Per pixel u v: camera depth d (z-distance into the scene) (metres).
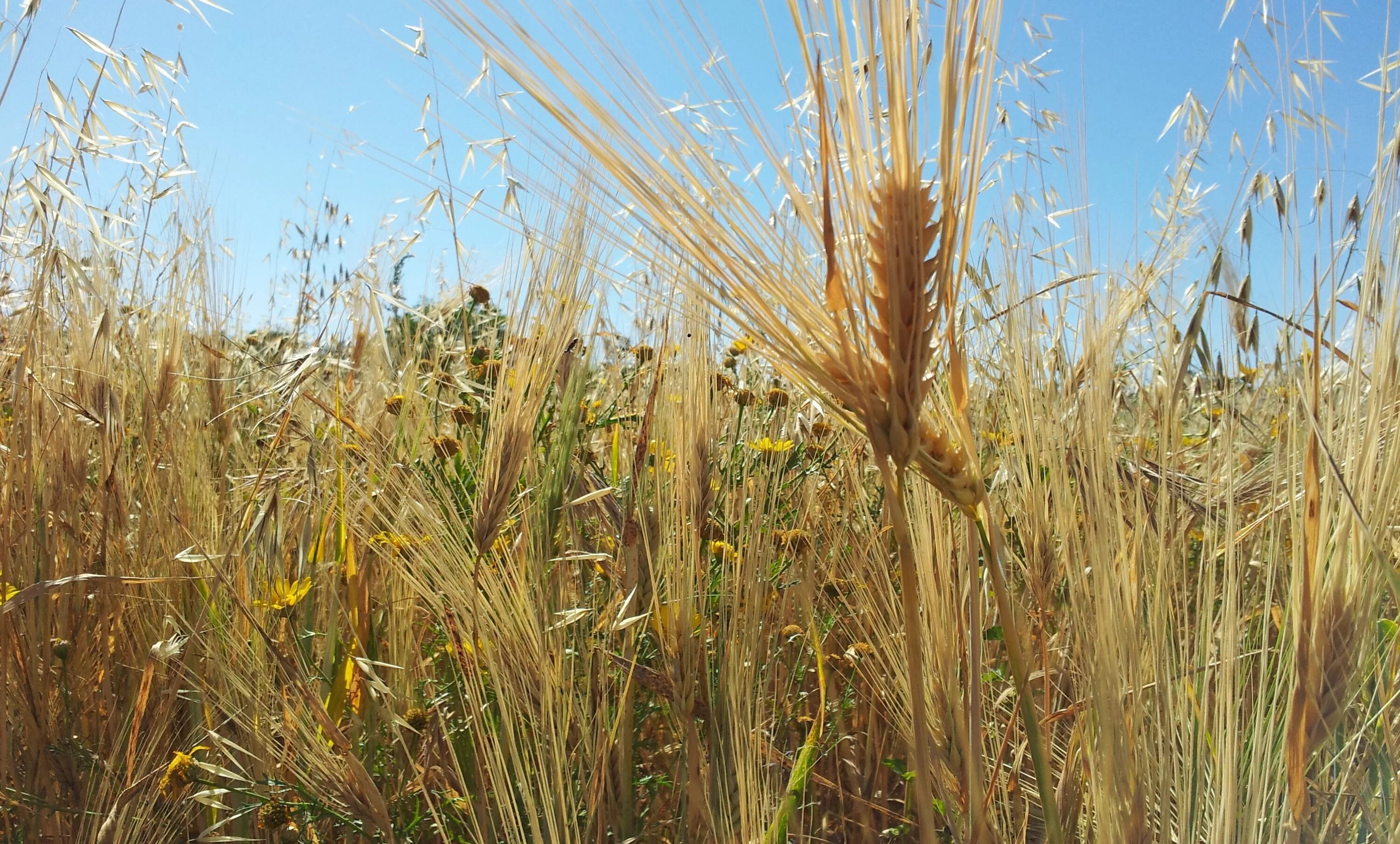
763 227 0.25
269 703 0.44
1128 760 0.31
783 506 0.54
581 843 0.39
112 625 0.57
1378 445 0.29
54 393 0.54
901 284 0.25
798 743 0.49
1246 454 0.48
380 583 0.54
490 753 0.38
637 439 0.48
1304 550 0.29
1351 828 0.33
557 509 0.50
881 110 0.24
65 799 0.47
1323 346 0.32
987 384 0.42
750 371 0.61
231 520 0.56
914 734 0.30
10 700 0.49
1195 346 0.41
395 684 0.48
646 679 0.42
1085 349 0.36
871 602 0.44
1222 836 0.31
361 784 0.40
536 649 0.40
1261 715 0.31
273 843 0.42
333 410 0.59
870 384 0.26
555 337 0.42
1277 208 0.38
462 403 0.61
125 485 0.57
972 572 0.34
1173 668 0.35
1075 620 0.35
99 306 0.61
